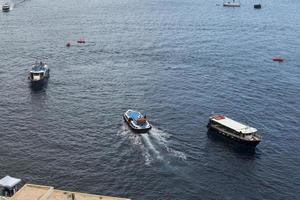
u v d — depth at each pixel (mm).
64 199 90688
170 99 182125
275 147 143750
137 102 178000
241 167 130375
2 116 160250
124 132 149125
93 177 121750
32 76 198000
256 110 173625
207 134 150875
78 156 132625
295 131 155875
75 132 148875
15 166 125812
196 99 183125
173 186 118938
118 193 115062
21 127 151625
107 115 163750
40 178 120375
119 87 195750
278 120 164750
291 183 123625
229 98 185500
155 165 128625
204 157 135000
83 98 180875
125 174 123562
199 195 115750
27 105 171625
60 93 185875
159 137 146500
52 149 136625
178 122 159375
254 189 119812
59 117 161125
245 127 149250
